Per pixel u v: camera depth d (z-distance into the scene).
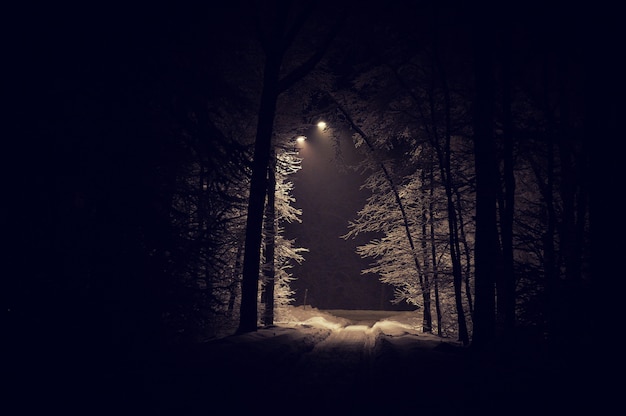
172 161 11.65
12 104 8.80
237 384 7.84
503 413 6.14
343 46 20.30
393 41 18.38
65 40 9.69
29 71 9.06
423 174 22.17
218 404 6.62
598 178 11.45
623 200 11.16
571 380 7.65
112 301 9.67
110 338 9.48
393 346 14.00
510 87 14.99
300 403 7.28
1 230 8.48
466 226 21.20
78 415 5.65
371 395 7.94
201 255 11.80
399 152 23.67
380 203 25.53
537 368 9.02
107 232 9.83
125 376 7.37
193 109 13.00
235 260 19.97
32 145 8.93
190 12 12.62
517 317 13.09
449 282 21.78
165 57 12.09
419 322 27.30
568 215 13.39
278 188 26.00
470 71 17.08
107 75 10.55
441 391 7.59
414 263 24.42
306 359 12.85
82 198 9.88
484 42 13.65
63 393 6.44
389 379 9.10
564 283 11.93
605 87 11.70
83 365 8.16
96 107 10.22
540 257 13.92
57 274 8.97
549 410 6.14
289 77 16.91
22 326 8.32
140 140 10.88
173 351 10.11
